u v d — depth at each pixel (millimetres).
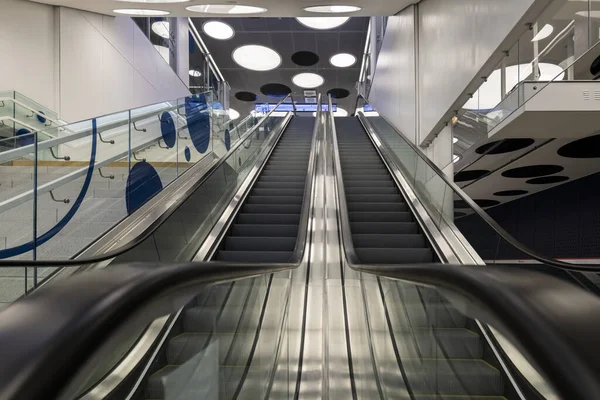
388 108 13398
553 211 11719
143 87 11359
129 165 5531
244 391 2703
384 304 3729
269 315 3646
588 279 3291
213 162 8734
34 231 3979
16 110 6305
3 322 753
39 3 7547
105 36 9305
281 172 9422
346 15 10711
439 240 5789
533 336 750
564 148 8016
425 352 2629
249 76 24141
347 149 11258
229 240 6258
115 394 1163
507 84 5625
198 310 1855
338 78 24625
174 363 1589
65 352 706
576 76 4926
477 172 10133
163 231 4734
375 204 7371
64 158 4449
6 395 607
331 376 4375
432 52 8727
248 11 10203
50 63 7668
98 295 867
